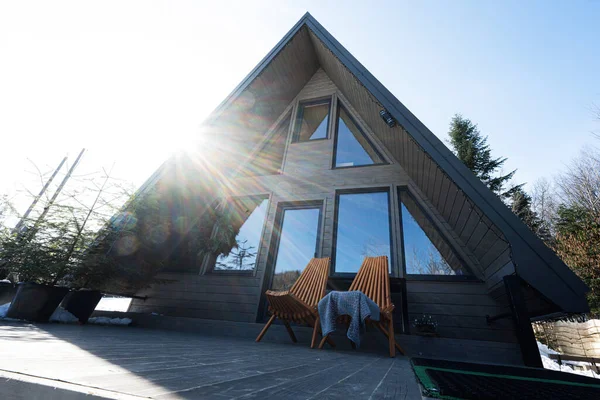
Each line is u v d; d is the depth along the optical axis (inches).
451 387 39.9
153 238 171.3
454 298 148.8
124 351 48.1
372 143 220.1
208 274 193.2
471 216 136.3
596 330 349.4
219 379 31.1
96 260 137.3
